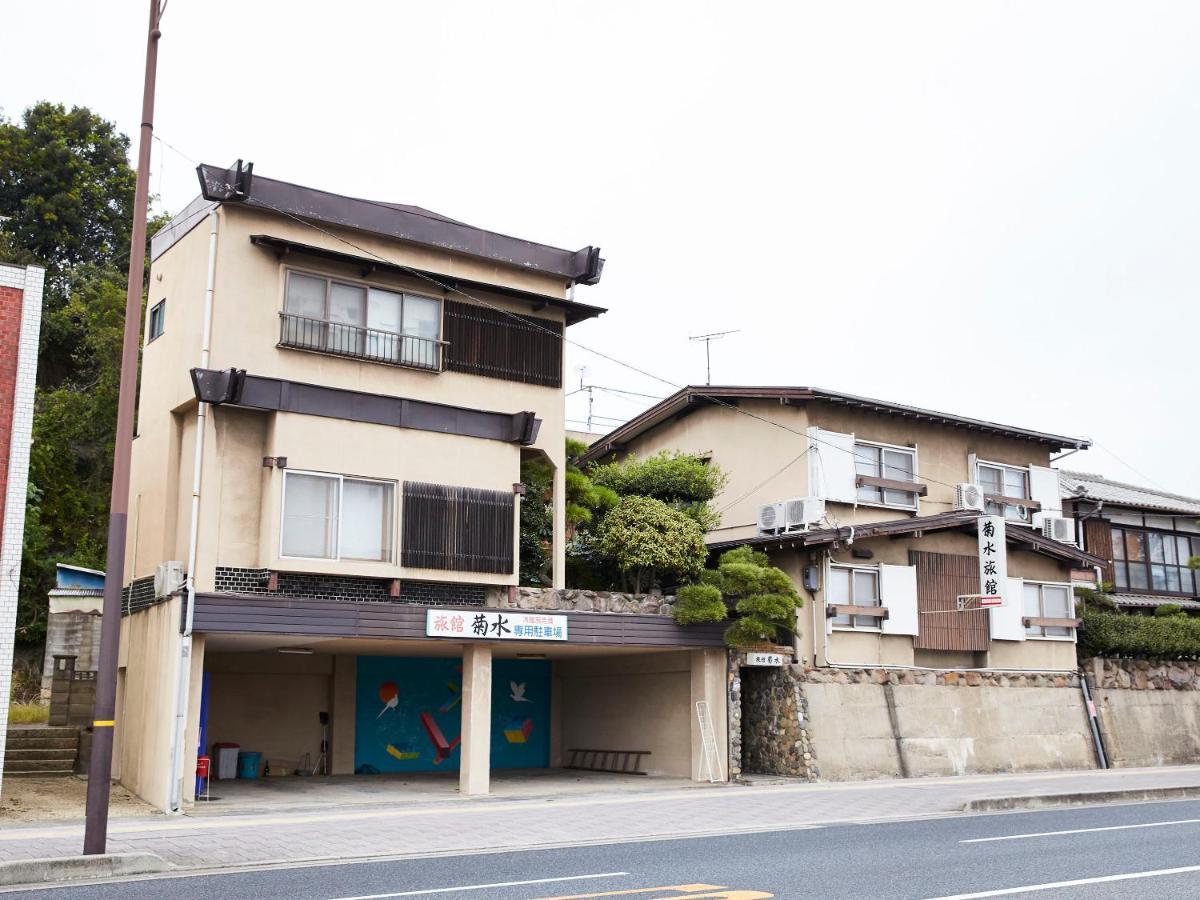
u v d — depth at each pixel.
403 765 24.91
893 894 9.80
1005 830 14.92
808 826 15.67
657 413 29.31
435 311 21.34
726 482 27.41
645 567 23.09
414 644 20.73
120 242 39.38
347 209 20.42
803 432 26.03
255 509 18.94
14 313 16.28
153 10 13.12
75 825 14.82
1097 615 28.69
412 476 20.06
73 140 39.25
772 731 23.70
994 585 25.31
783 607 21.97
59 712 21.08
